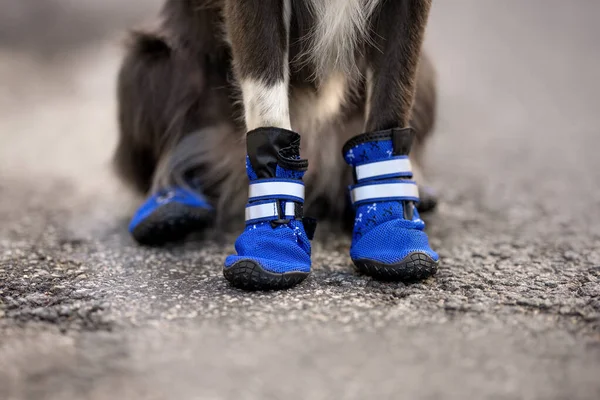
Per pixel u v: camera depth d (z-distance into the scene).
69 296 1.64
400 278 1.67
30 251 1.79
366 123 1.72
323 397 1.47
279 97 1.68
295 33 1.73
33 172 2.21
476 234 1.87
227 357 1.52
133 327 1.57
